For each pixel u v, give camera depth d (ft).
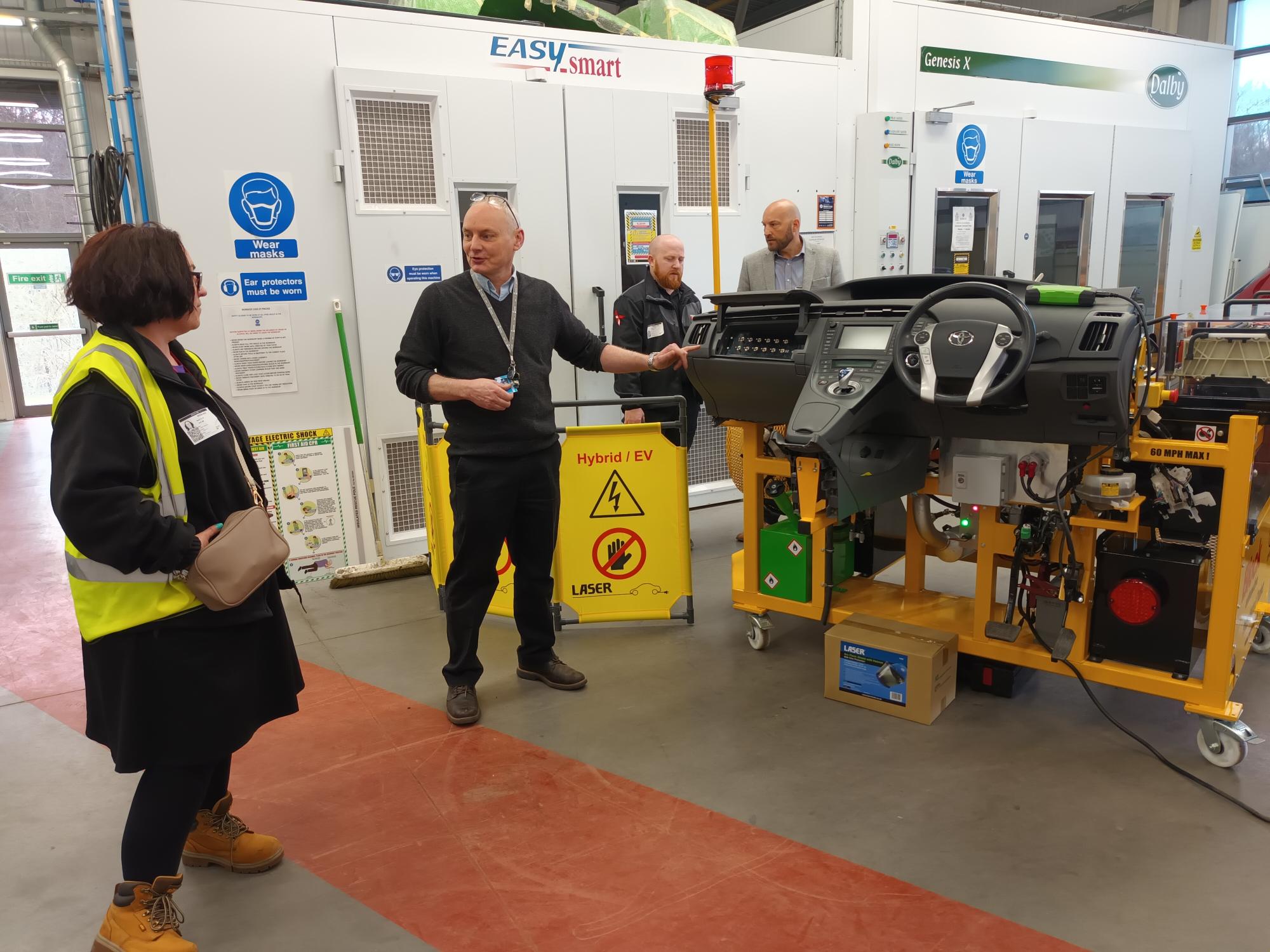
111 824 7.03
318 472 12.86
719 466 16.63
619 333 12.71
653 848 6.40
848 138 16.71
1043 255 19.22
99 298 4.78
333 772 7.61
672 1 15.38
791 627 10.84
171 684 4.89
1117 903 5.66
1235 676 7.55
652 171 14.60
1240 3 26.05
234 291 11.95
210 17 11.32
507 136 13.30
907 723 8.26
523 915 5.71
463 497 8.08
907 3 16.85
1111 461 7.57
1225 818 6.59
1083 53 19.15
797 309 8.43
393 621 11.37
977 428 7.47
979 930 5.44
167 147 11.30
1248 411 7.11
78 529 4.42
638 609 10.89
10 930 5.77
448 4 13.65
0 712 9.11
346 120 12.17
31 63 28.50
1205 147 21.65
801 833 6.55
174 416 4.93
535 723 8.46
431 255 13.07
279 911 5.83
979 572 8.44
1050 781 7.17
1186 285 22.39
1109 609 7.73
